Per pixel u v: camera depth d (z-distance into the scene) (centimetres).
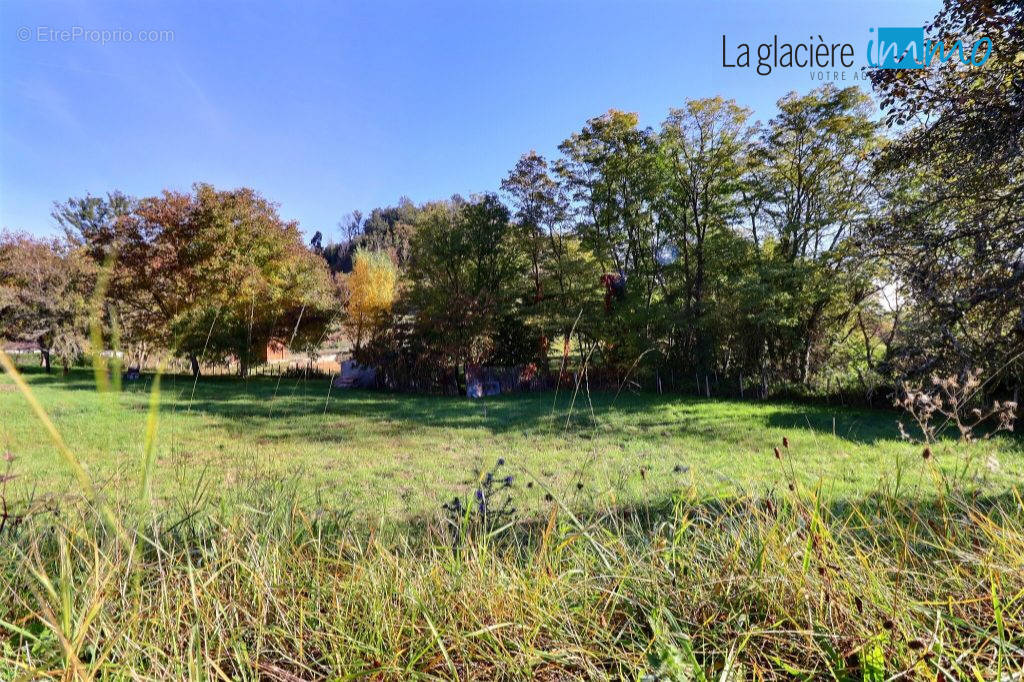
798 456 638
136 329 1814
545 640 117
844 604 115
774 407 1138
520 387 1627
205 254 1864
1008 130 595
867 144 1299
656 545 154
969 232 611
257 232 1986
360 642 115
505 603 125
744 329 1390
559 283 1791
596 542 155
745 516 166
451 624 118
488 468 604
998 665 92
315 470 605
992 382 489
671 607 124
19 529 171
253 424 946
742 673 98
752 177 1519
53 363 2247
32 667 93
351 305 2273
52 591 96
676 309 1495
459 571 140
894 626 104
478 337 1609
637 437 802
